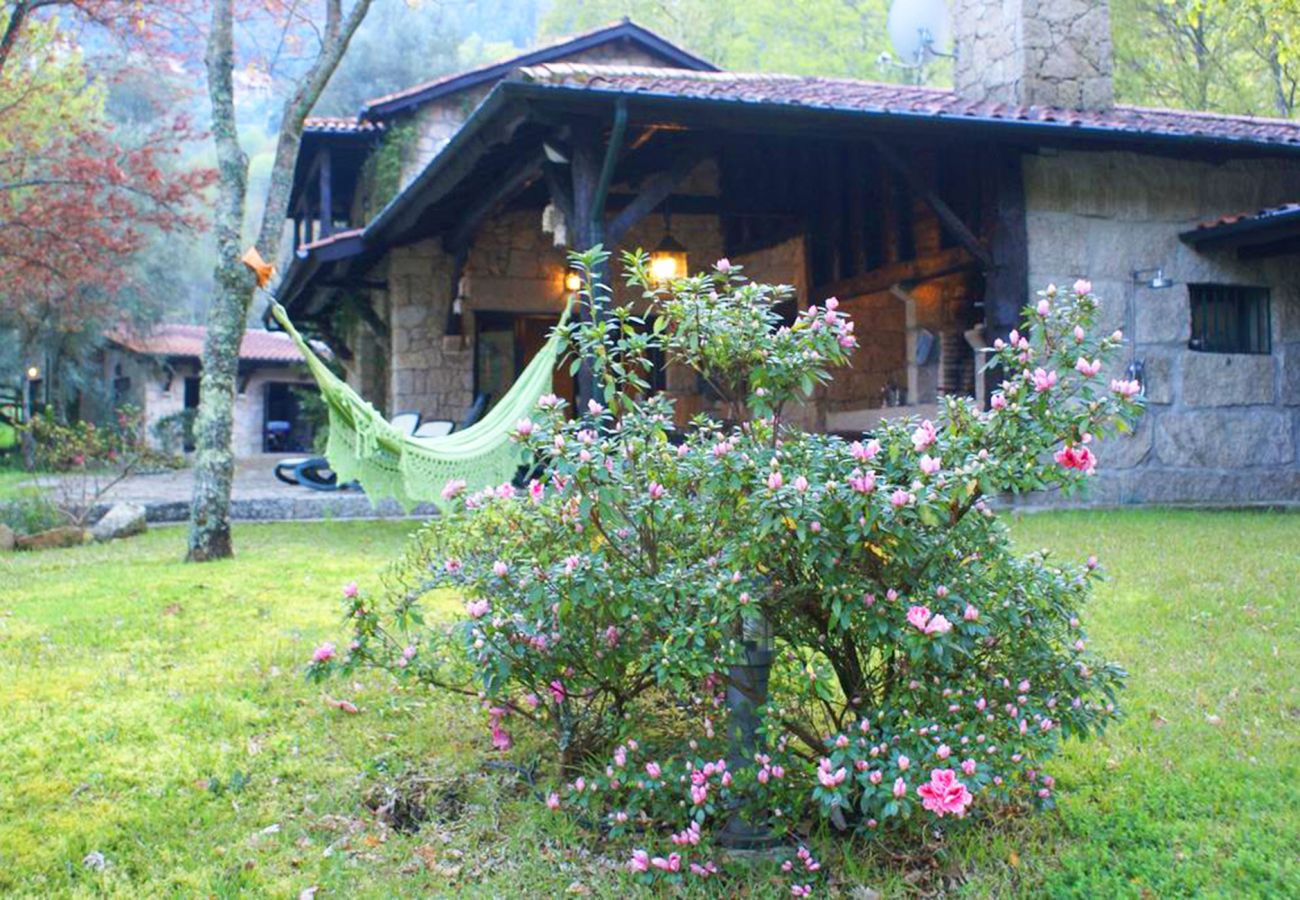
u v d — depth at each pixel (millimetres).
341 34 7309
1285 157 9633
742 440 2822
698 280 2975
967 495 2475
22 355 19125
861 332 12070
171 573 6156
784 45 26891
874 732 2590
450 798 3133
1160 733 3385
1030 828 2844
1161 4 20781
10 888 2586
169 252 22719
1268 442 9781
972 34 10125
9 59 13266
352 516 9703
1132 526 7488
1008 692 2732
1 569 6891
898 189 10602
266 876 2686
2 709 3695
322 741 3486
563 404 2887
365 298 13859
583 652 2947
